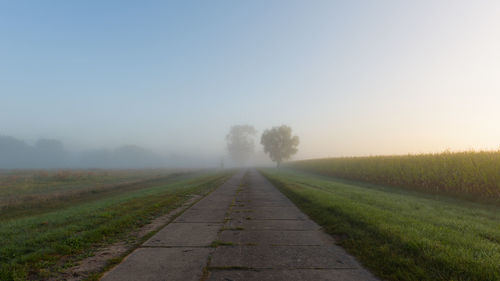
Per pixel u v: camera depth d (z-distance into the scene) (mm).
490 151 13945
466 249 4098
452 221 6387
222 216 7660
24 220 7473
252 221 6973
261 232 5820
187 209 8844
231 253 4410
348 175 29719
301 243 4988
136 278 3408
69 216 7391
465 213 8562
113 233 5688
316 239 5258
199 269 3701
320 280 3359
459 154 15445
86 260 4098
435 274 3383
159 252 4457
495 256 3742
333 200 9070
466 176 13711
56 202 12789
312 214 7738
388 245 4492
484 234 5242
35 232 5711
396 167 19766
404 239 4531
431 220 6469
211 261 4027
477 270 3312
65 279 3428
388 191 17219
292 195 12031
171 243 4988
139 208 8656
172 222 6859
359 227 5781
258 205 9703
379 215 6508
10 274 3471
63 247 4555
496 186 12383
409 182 18375
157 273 3568
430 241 4387
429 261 3713
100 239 5242
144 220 7090
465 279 3203
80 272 3641
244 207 9273
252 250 4566
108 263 3969
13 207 11156
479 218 7414
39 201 12406
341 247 4754
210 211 8484
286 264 3910
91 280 3365
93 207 9180
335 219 6578
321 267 3801
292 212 8289
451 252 3887
